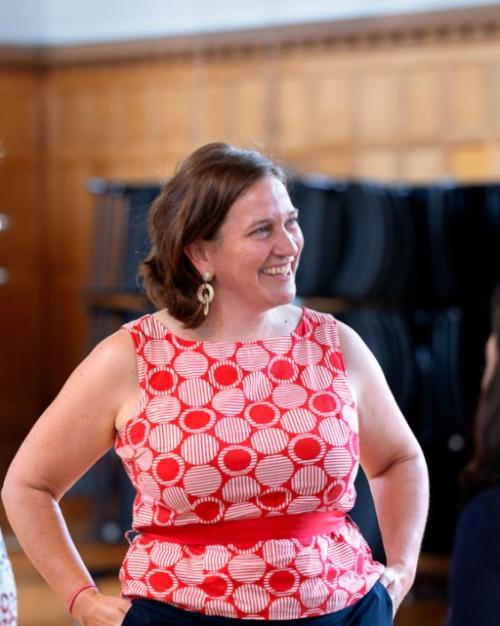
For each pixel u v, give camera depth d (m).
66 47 17.42
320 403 3.59
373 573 3.68
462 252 10.41
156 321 3.71
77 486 10.86
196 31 16.59
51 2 17.20
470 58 15.25
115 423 3.67
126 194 9.85
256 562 3.43
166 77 17.05
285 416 3.53
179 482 3.44
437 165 15.55
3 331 17.89
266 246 3.59
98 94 17.50
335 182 9.81
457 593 3.82
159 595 3.46
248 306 3.69
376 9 15.45
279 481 3.46
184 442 3.47
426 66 15.48
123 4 16.92
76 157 17.69
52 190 17.88
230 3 16.33
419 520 3.96
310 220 9.70
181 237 3.62
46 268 17.95
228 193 3.58
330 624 3.47
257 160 3.67
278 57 16.31
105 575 9.96
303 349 3.71
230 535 3.47
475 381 10.41
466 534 3.85
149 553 3.54
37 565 3.71
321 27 15.84
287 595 3.43
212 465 3.44
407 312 10.21
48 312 17.98
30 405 17.98
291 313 3.80
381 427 3.88
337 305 9.84
